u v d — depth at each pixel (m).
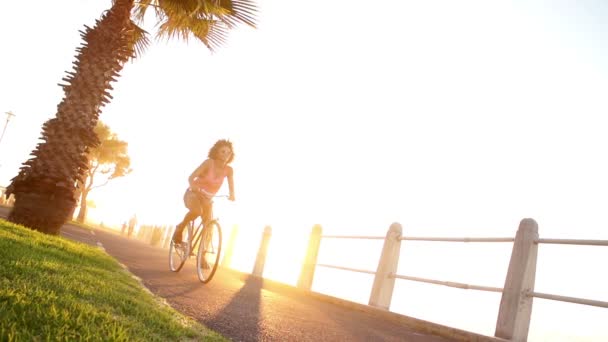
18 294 2.31
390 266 7.83
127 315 2.83
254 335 3.63
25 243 4.84
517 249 5.63
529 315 5.43
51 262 3.98
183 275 7.19
